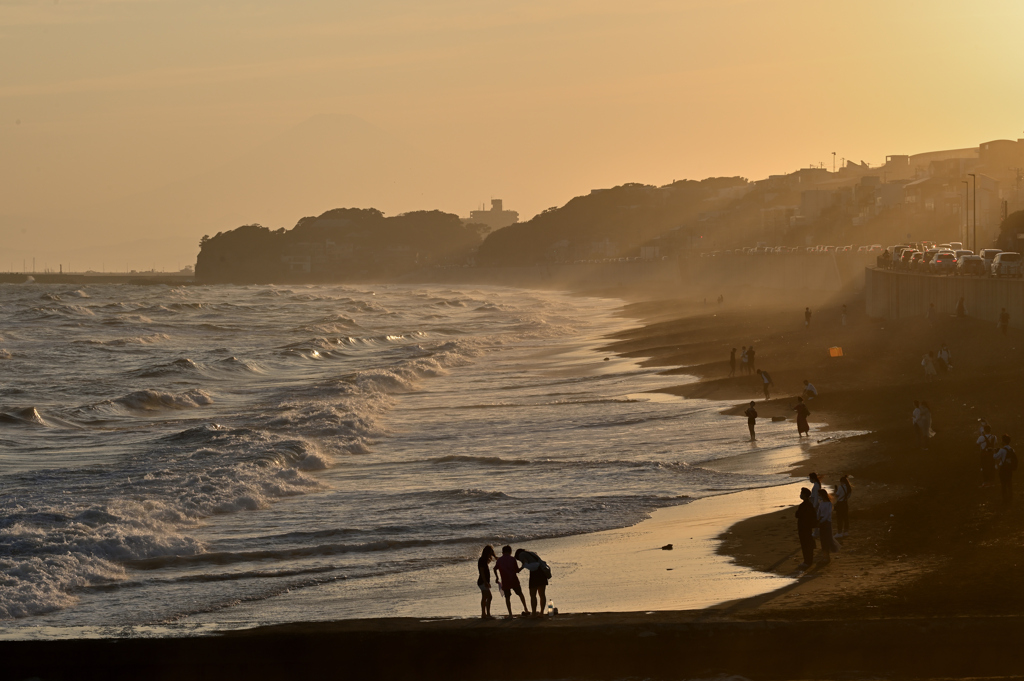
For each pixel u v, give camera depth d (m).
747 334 191.12
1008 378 97.31
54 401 131.12
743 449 82.56
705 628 38.34
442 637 39.03
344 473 81.19
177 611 45.81
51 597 47.97
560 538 58.00
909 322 150.38
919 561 46.31
